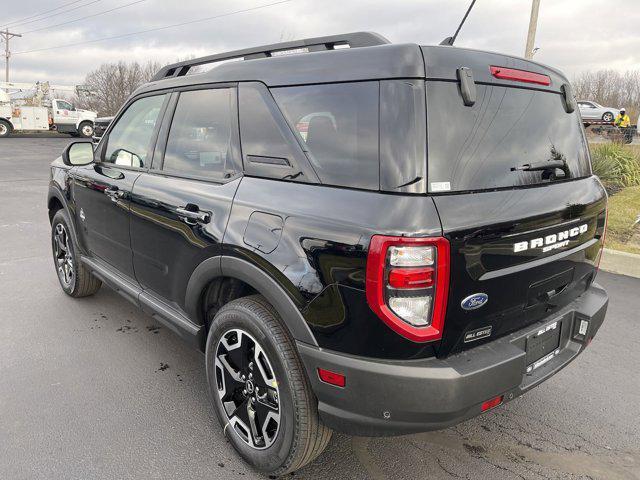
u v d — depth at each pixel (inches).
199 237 102.0
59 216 174.6
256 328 89.1
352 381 77.2
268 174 93.6
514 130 89.4
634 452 106.0
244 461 98.1
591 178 108.7
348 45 95.3
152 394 122.3
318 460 101.0
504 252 80.0
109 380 128.1
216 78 110.1
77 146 158.4
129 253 133.9
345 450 104.3
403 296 72.0
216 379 102.7
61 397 119.9
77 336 152.5
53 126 1197.7
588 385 133.0
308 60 92.4
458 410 75.7
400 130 75.4
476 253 75.7
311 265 80.0
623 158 407.2
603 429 113.8
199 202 104.0
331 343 79.0
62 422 110.2
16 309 171.9
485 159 82.7
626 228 290.4
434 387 74.0
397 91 76.9
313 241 79.8
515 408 121.8
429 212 72.2
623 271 235.3
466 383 75.2
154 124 128.3
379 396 75.9
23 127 1165.1
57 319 164.4
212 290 108.6
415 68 76.4
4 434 105.4
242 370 95.9
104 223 144.6
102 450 101.5
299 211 83.5
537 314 93.0
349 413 79.2
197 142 112.8
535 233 85.1
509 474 98.3
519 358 81.9
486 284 78.4
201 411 115.9
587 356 149.5
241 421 97.6
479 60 85.4
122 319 165.6
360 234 74.2
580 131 108.4
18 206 362.3
